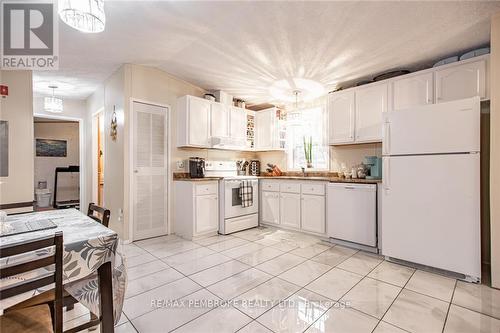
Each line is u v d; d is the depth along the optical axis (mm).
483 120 2635
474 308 1796
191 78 3721
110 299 1236
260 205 4367
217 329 1564
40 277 986
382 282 2209
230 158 4789
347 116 3574
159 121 3615
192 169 3812
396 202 2625
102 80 3861
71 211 1897
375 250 2973
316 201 3592
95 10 1325
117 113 3434
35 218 1650
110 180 3641
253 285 2141
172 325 1602
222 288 2086
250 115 4820
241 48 2736
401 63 3037
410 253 2527
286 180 3973
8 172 2801
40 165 6254
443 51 2740
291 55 2863
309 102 4582
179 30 2379
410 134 2535
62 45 2678
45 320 1107
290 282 2199
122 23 2250
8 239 1215
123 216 3248
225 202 3760
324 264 2615
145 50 2836
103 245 1248
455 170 2277
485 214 2639
